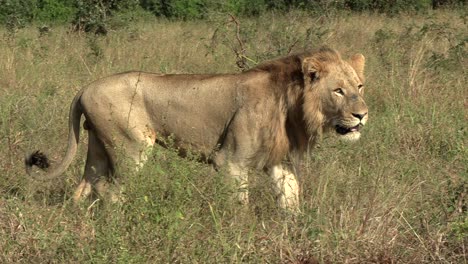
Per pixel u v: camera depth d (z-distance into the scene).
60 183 12.50
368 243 9.43
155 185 9.60
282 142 11.34
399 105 16.58
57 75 20.11
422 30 24.30
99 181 11.98
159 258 8.83
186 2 43.88
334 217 9.88
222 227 9.60
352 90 11.03
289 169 11.55
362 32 29.41
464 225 9.45
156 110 11.72
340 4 33.31
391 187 10.97
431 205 10.72
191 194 9.66
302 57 11.29
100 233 9.10
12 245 9.30
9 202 10.34
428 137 14.25
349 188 11.11
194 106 11.57
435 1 39.31
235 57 21.80
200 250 8.90
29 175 11.95
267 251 9.33
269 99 11.28
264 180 11.54
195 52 24.36
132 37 28.91
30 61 21.64
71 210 10.55
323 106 11.12
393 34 24.92
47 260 9.15
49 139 14.96
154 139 11.88
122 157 11.36
